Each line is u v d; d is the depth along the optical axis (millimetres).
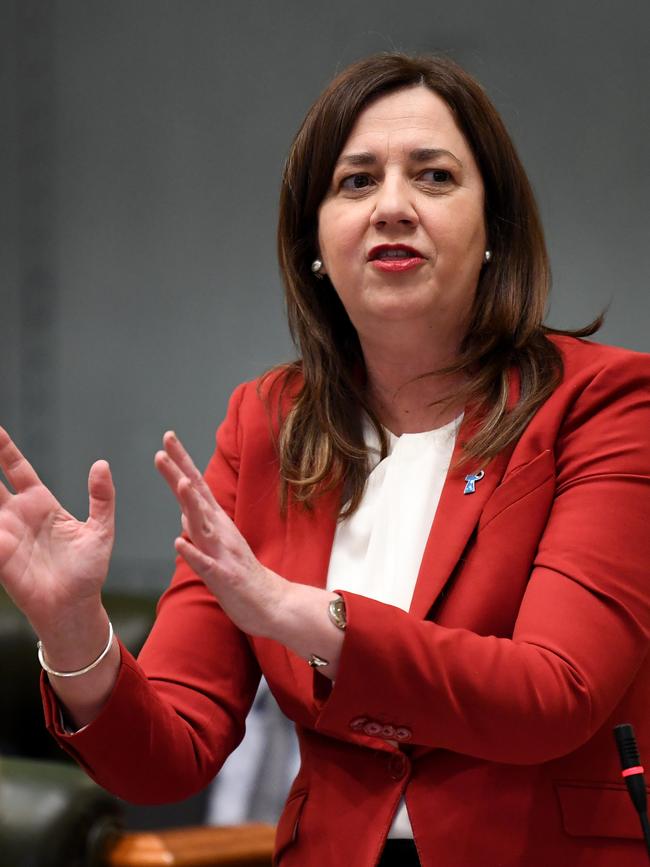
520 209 7758
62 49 22109
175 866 10945
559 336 7723
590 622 6359
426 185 7438
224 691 7473
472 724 6121
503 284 7672
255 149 20984
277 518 7594
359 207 7441
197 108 21344
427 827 6625
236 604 6043
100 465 6391
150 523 21312
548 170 19234
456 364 7445
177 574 7879
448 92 7531
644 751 6781
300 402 7836
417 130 7402
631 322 18828
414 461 7488
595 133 19062
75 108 22000
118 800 11523
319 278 8016
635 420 6934
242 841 11469
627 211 18891
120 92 21766
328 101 7594
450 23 19781
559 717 6137
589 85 19109
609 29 19047
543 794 6605
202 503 6031
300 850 6992
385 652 6059
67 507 21734
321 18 20578
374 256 7391
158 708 6883
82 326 21875
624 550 6562
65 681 6551
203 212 21312
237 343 21062
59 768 11805
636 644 6461
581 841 6559
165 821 13266
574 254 19109
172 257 21453
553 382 7211
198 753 7168
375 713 6188
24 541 6355
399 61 7605
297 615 6102
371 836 6734
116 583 21188
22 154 22203
